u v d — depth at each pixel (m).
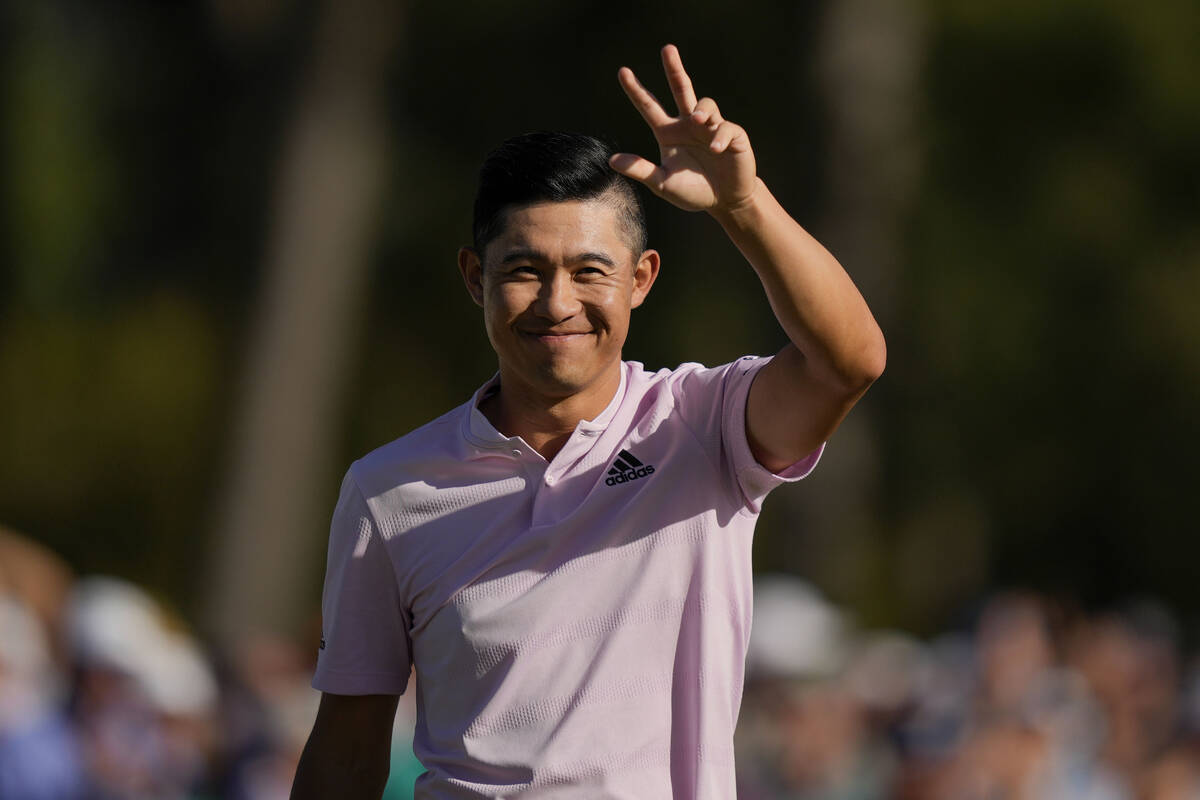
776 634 23.56
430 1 57.88
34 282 63.25
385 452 11.02
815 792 23.08
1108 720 28.38
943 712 21.98
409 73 59.06
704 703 10.43
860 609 53.66
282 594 52.22
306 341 52.06
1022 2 58.78
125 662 22.94
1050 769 21.67
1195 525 65.19
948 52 58.66
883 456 57.88
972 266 61.19
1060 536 66.56
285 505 52.22
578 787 10.19
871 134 46.16
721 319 59.59
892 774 22.20
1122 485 65.38
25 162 62.38
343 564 11.02
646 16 56.12
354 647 11.08
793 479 10.73
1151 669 31.91
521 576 10.50
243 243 54.81
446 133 60.88
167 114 63.84
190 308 62.78
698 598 10.54
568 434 10.83
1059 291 63.00
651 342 59.84
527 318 10.27
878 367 10.05
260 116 52.66
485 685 10.45
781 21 53.00
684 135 9.41
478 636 10.44
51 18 63.25
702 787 10.34
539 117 58.91
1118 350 63.19
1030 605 23.00
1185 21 60.78
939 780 20.98
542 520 10.56
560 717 10.27
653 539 10.53
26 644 20.86
